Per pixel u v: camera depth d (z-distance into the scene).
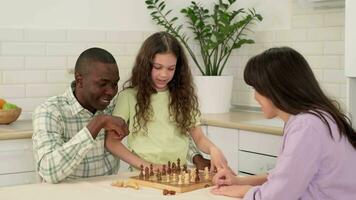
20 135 2.86
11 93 3.37
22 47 3.39
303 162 1.57
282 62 1.66
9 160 2.87
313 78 1.69
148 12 3.86
